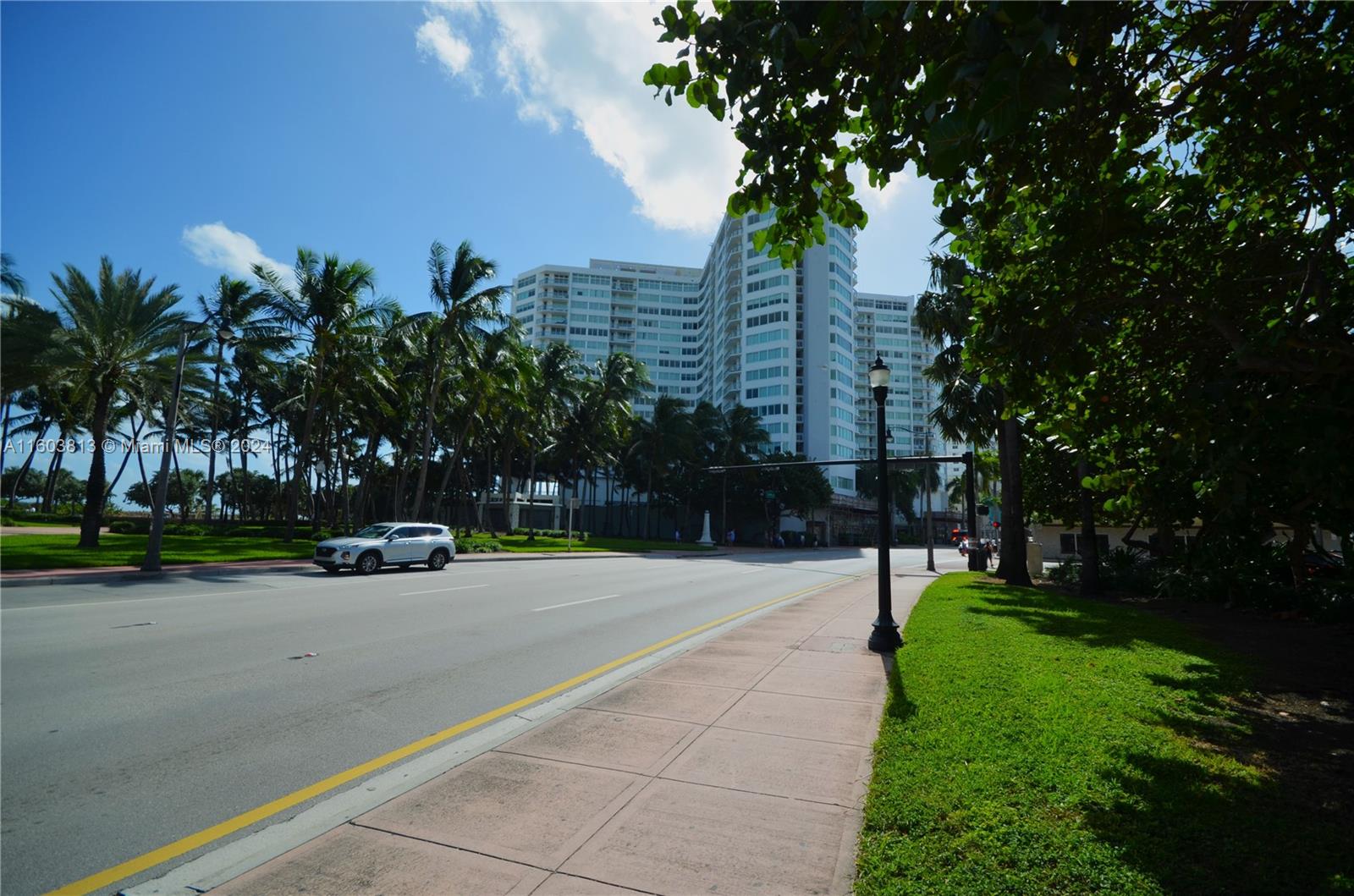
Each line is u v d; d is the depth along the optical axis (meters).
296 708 6.66
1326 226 5.35
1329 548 27.08
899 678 7.30
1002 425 22.28
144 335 27.75
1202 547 6.02
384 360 36.53
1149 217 6.07
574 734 5.59
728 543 72.00
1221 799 4.13
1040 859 3.39
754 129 4.05
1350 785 4.43
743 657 8.82
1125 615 13.09
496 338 36.97
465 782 4.60
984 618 12.12
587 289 132.62
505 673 8.27
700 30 3.78
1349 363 4.63
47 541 29.88
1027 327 5.81
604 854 3.62
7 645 9.40
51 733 5.82
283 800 4.56
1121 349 6.93
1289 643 10.55
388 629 11.25
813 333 98.25
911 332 141.62
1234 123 5.68
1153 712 6.07
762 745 5.32
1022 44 2.20
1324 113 5.79
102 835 4.04
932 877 3.24
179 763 5.20
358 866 3.51
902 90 3.82
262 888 3.33
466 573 23.12
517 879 3.38
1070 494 22.78
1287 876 3.23
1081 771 4.53
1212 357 6.34
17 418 53.44
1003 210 4.79
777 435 95.62
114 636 10.11
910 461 29.91
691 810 4.16
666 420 68.69
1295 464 4.59
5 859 3.75
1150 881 3.18
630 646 10.16
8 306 28.38
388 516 81.38
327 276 30.62
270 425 60.50
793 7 3.36
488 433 51.06
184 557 23.66
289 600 14.77
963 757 4.76
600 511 93.56
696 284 137.62
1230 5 4.50
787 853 3.62
